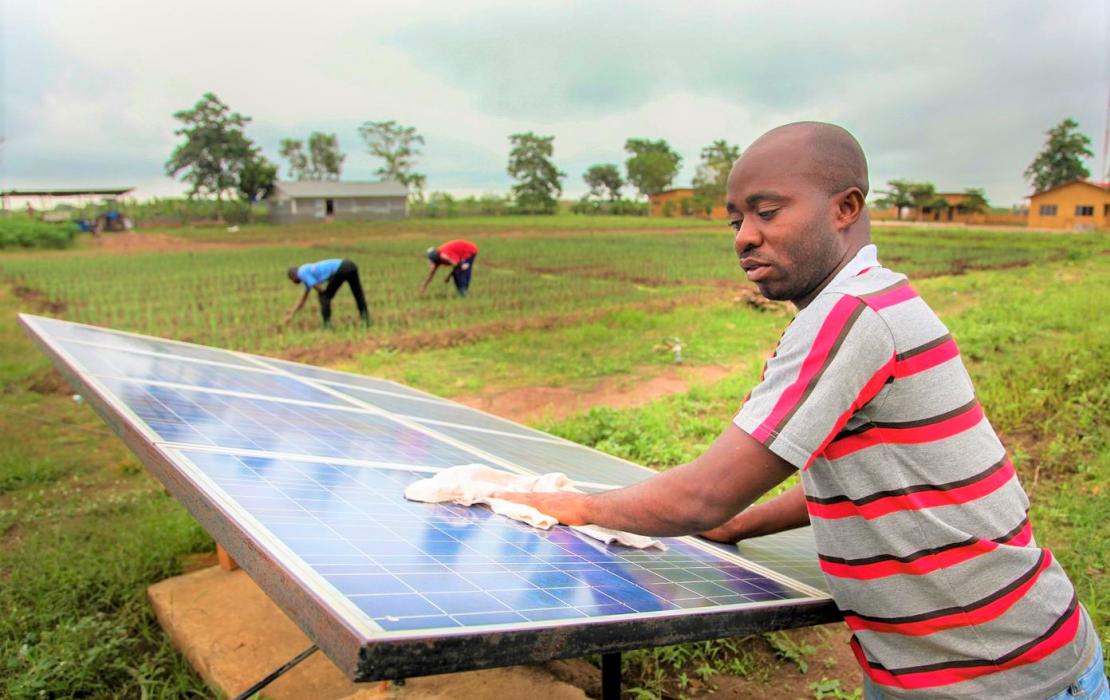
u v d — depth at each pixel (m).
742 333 12.81
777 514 2.59
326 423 3.25
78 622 4.29
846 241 1.89
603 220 70.69
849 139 1.88
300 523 1.84
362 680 1.27
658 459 6.96
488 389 9.77
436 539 1.92
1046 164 75.06
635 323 14.05
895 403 1.76
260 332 13.95
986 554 1.79
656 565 2.15
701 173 86.25
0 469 6.83
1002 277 19.81
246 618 4.25
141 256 34.06
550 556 1.98
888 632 1.90
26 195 71.25
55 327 4.75
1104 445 6.45
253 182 83.12
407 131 112.06
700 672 3.79
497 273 24.08
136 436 2.53
